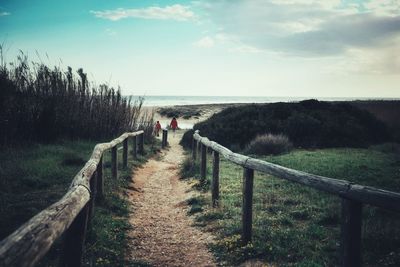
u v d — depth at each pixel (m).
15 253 1.66
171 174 13.12
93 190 5.53
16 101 13.17
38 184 7.86
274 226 6.10
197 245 5.66
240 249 5.08
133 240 5.78
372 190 2.58
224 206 7.43
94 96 17.39
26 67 14.51
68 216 2.48
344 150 17.48
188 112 64.81
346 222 2.88
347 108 24.38
